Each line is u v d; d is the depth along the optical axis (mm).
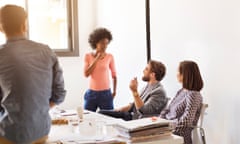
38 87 1762
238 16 2957
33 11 5160
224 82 3135
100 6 5410
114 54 5117
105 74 4266
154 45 4113
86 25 5492
